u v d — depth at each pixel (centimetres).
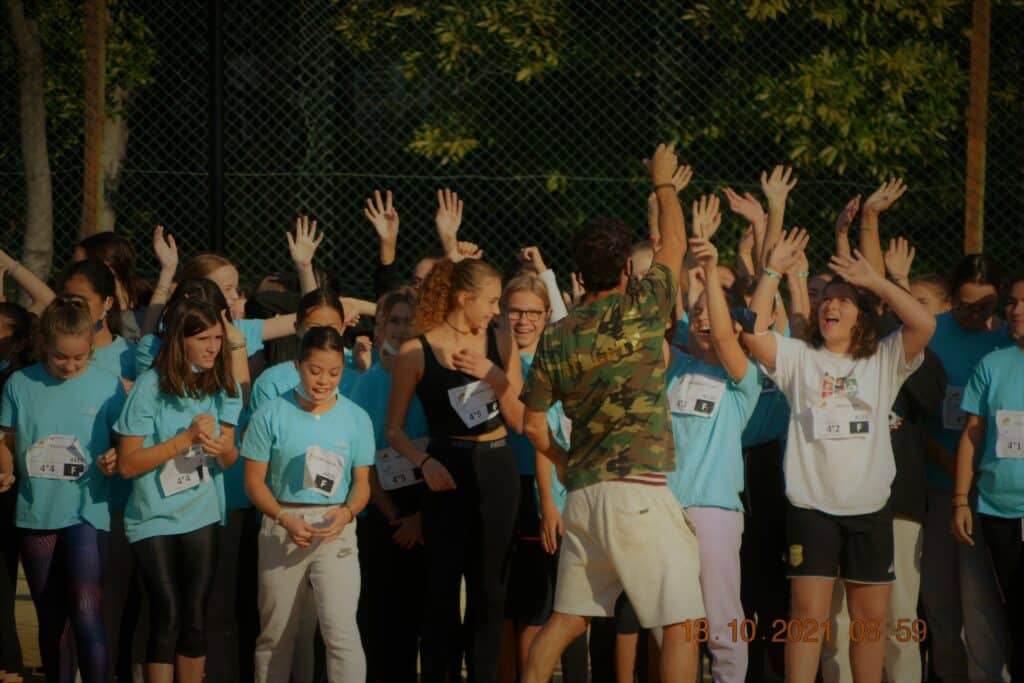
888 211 2033
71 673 1212
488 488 1160
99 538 1170
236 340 1257
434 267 1200
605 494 1029
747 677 1259
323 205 2030
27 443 1167
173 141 1902
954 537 1244
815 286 1400
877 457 1159
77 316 1159
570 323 1048
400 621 1246
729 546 1174
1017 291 1188
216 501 1167
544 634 1066
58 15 1872
